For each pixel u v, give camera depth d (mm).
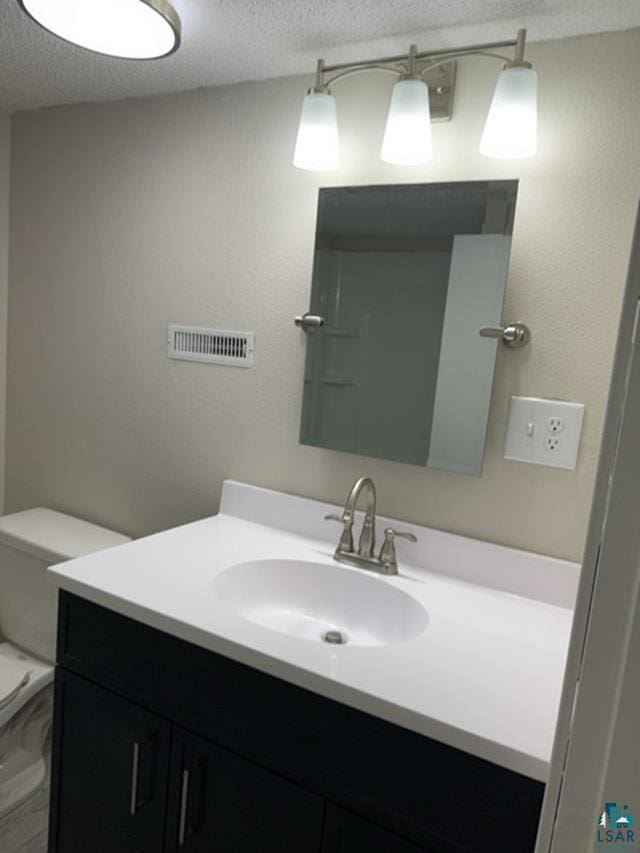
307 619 1354
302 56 1375
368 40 1278
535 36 1194
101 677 1212
